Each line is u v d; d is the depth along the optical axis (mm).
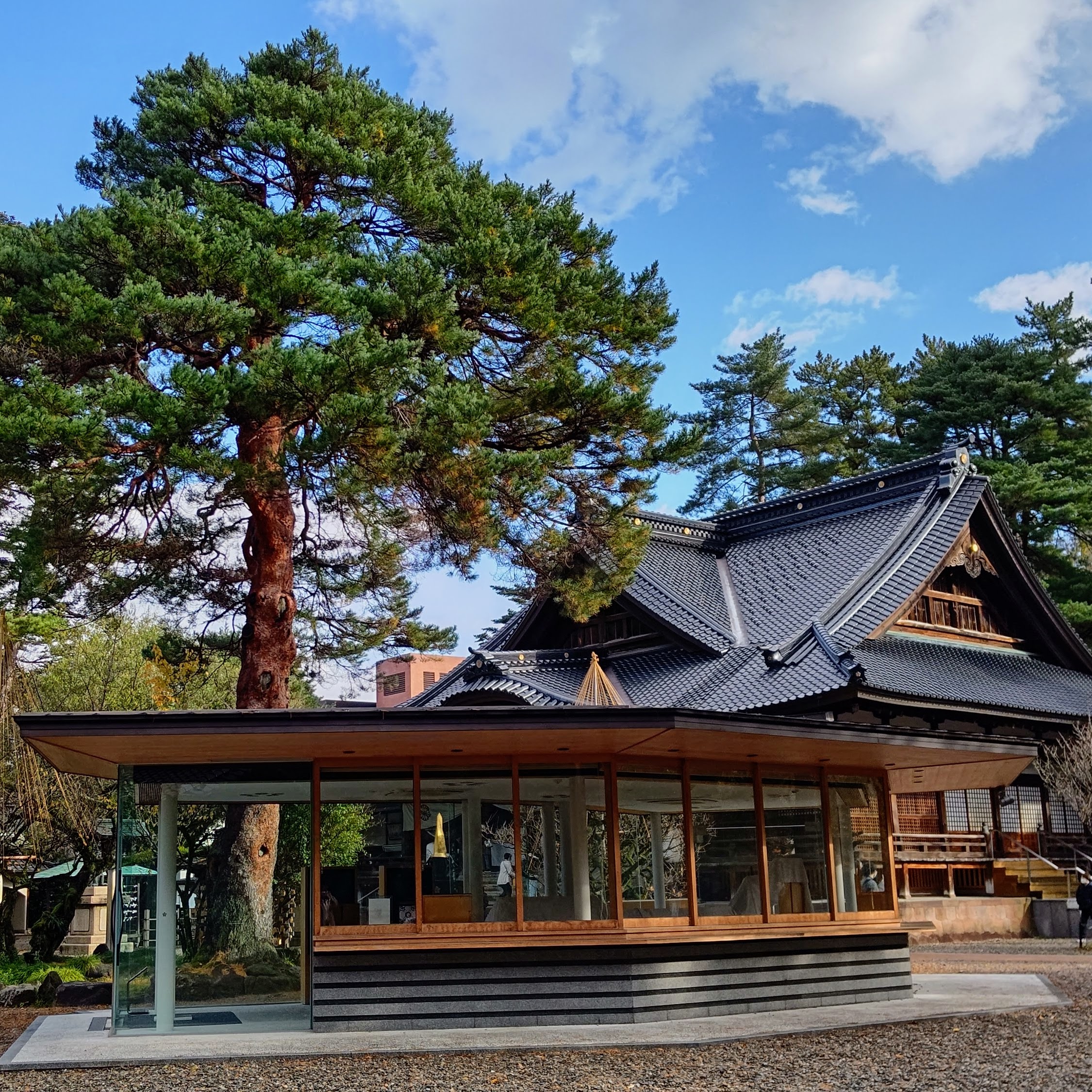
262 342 17188
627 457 19016
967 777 16062
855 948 13672
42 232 17062
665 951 12086
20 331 16031
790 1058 9875
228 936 14492
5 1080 9469
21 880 24453
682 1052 10195
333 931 11531
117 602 19109
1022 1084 8625
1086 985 15703
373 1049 10305
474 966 11648
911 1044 10539
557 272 18781
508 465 16656
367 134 19047
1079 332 44875
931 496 30328
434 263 17859
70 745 10812
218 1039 11312
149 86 19906
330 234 17719
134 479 17141
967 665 28578
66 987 16516
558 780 12156
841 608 26922
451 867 11859
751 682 24625
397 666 61531
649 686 26391
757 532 33062
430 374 16703
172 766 12148
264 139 18062
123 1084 9125
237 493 16109
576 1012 11648
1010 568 31047
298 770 12000
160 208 15898
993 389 43656
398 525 18625
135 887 12242
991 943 25156
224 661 22719
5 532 18359
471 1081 8938
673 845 12477
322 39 20469
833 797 14109
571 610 19828
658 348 20469
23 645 22266
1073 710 28453
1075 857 30469
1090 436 44062
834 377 56062
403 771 12008
